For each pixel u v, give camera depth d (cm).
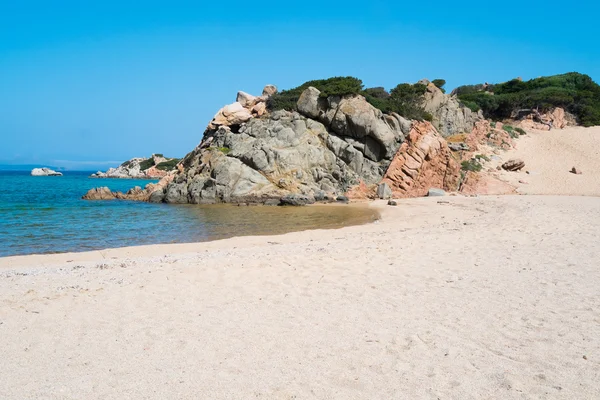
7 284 974
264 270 1057
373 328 680
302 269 1061
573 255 1123
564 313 716
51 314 768
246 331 679
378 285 916
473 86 6969
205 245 1650
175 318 742
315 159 3878
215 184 3600
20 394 501
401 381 514
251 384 514
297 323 709
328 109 4075
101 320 738
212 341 643
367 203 3438
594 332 638
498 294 829
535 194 3759
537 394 479
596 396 470
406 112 4300
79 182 8025
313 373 538
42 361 588
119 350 618
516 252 1185
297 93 4519
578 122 5547
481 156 4394
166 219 2581
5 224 2339
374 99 4269
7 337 670
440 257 1159
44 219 2559
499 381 508
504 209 2506
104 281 982
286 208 3200
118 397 491
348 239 1600
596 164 4288
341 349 606
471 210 2697
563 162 4416
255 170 3709
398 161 3894
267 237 1841
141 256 1430
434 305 780
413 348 603
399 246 1325
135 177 10331
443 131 4694
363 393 490
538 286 869
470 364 552
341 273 1018
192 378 531
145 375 542
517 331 650
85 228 2222
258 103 4662
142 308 796
